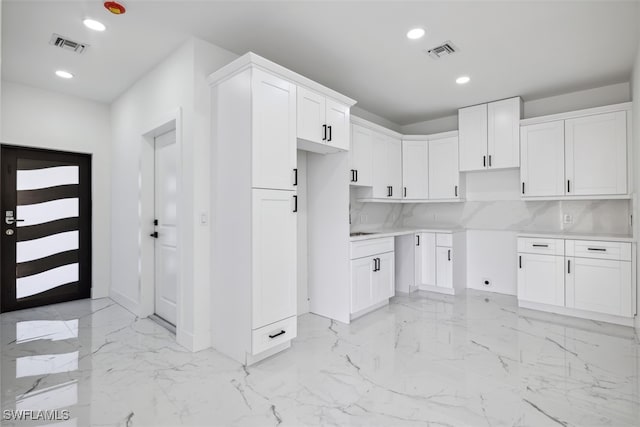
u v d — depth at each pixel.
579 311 3.36
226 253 2.53
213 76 2.60
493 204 4.47
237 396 1.96
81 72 3.28
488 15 2.38
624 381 2.11
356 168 3.73
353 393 1.99
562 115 3.62
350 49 2.87
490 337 2.86
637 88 2.88
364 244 3.46
